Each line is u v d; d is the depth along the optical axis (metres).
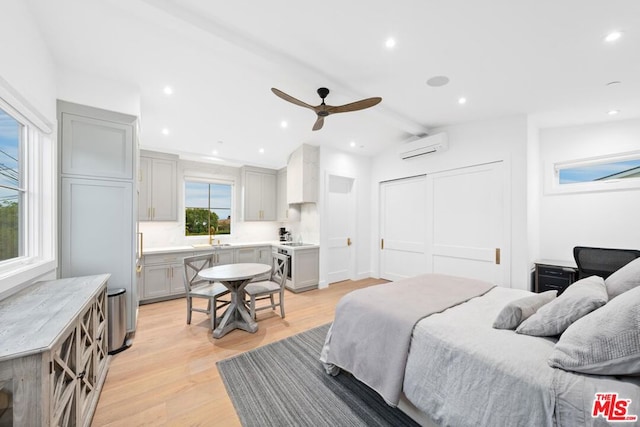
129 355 2.32
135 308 2.57
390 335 1.62
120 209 2.48
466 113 3.26
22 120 1.85
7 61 1.48
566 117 3.18
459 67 2.27
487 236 3.47
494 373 1.16
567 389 0.98
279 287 3.21
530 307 1.52
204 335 2.74
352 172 5.04
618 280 1.56
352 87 2.63
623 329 0.97
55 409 1.14
